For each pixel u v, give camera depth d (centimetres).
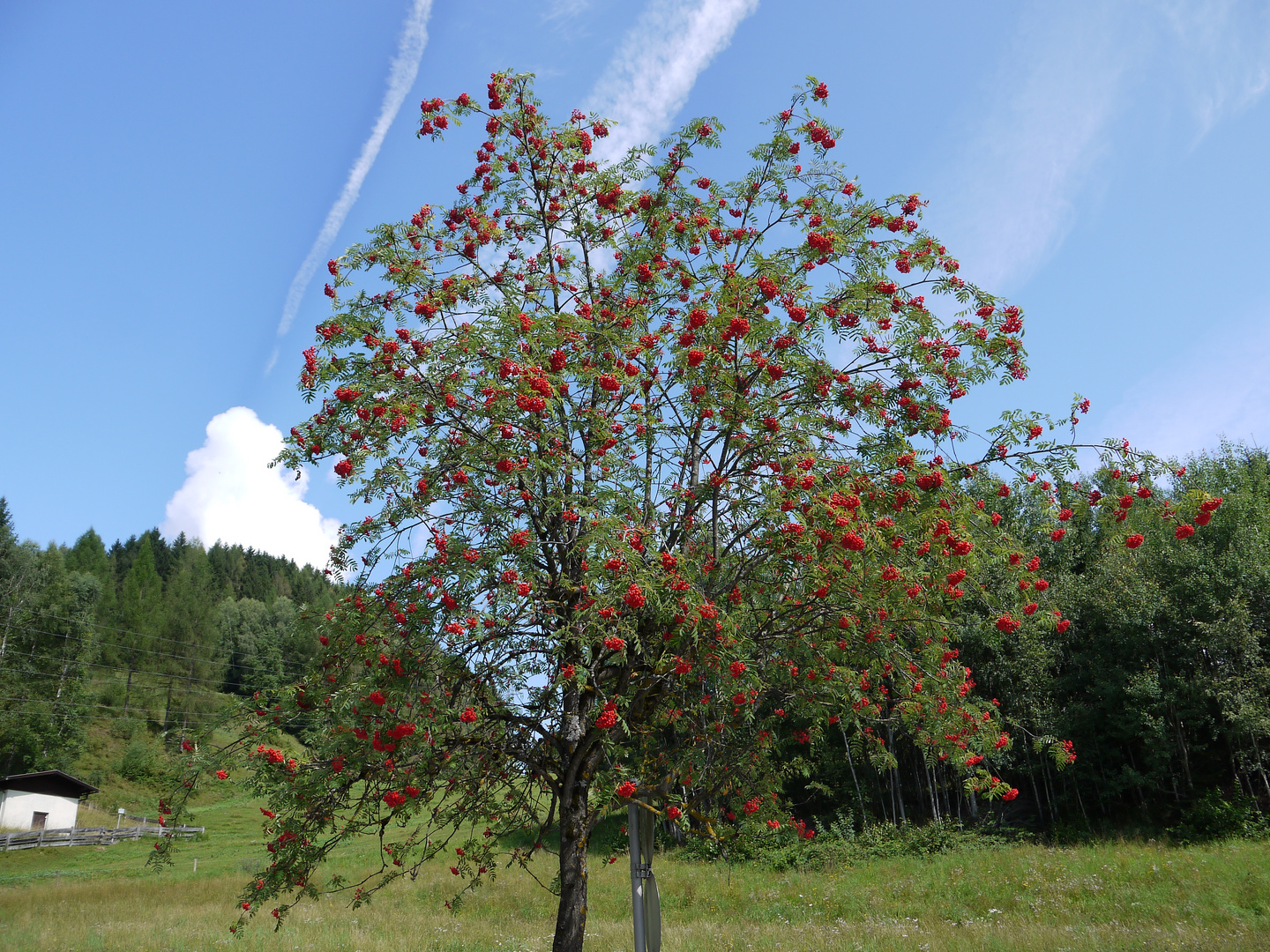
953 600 695
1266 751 2170
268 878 571
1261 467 2612
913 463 614
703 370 644
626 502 611
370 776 563
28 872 2628
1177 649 2233
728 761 706
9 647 4756
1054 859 1683
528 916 1424
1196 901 1171
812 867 1914
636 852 646
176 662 6212
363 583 611
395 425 589
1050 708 2288
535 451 634
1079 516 693
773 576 679
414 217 790
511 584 554
